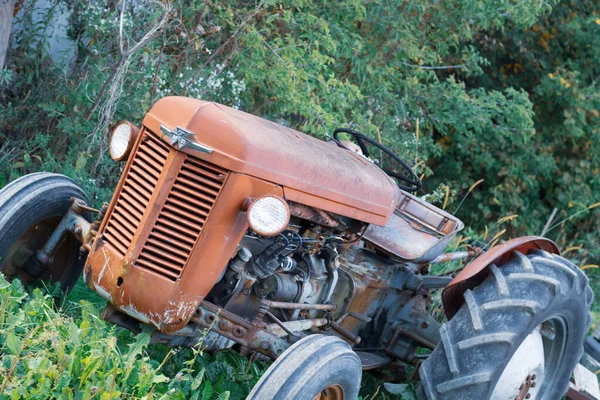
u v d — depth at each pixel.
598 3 12.66
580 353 5.17
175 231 3.70
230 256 3.75
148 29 7.36
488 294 4.51
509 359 4.38
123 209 3.84
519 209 12.09
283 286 4.24
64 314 4.08
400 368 5.19
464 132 10.64
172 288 3.67
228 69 7.82
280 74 7.46
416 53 9.44
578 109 11.76
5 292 3.91
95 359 3.57
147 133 3.85
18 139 6.71
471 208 12.09
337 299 4.82
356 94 8.12
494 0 9.86
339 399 3.96
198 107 3.73
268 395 3.51
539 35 12.50
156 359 4.36
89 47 7.21
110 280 3.75
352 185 4.26
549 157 11.89
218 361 4.53
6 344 3.66
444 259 5.77
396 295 5.21
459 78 12.27
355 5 8.38
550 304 4.55
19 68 6.94
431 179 11.84
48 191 4.25
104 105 6.41
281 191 3.82
